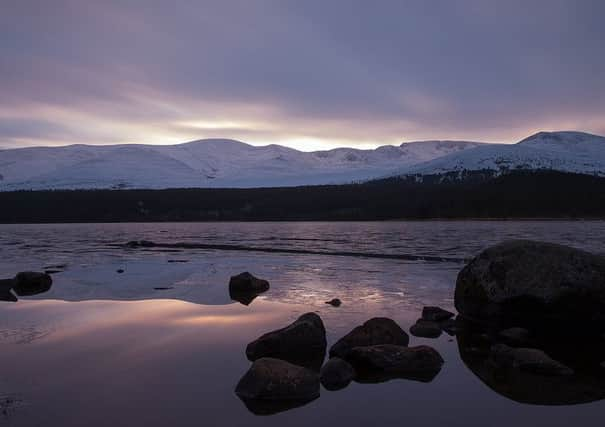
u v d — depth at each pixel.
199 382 7.25
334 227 75.00
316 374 7.26
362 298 14.50
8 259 27.59
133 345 9.27
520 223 81.69
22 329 10.57
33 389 6.93
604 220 91.38
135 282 18.22
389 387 7.16
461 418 6.04
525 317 10.98
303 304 13.59
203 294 15.45
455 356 8.76
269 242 42.47
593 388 7.09
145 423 5.83
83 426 5.74
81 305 13.58
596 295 10.48
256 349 8.67
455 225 75.88
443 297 14.62
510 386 7.18
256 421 5.92
